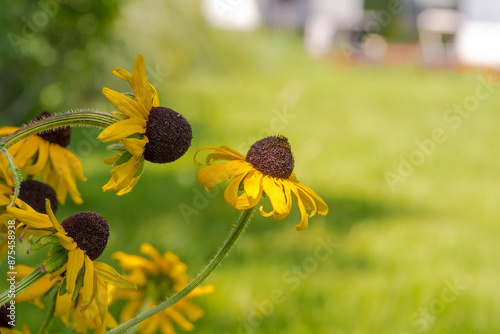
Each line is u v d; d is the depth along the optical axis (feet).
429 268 12.79
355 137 27.02
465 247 14.30
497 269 13.24
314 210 3.77
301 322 10.20
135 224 14.29
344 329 10.12
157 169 19.11
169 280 5.53
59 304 3.82
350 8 71.26
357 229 15.12
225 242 3.60
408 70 58.90
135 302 5.49
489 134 29.45
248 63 40.65
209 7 33.86
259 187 3.63
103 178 17.53
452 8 69.82
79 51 16.44
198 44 33.71
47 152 4.36
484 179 21.58
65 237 3.24
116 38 21.57
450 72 60.23
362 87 43.34
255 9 76.95
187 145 3.40
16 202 3.32
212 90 33.65
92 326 3.96
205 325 9.79
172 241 13.47
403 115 33.55
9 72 17.34
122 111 3.26
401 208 17.60
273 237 14.24
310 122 29.60
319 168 21.18
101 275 3.40
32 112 17.52
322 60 58.59
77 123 3.29
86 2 15.31
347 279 11.96
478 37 70.28
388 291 11.45
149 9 25.76
